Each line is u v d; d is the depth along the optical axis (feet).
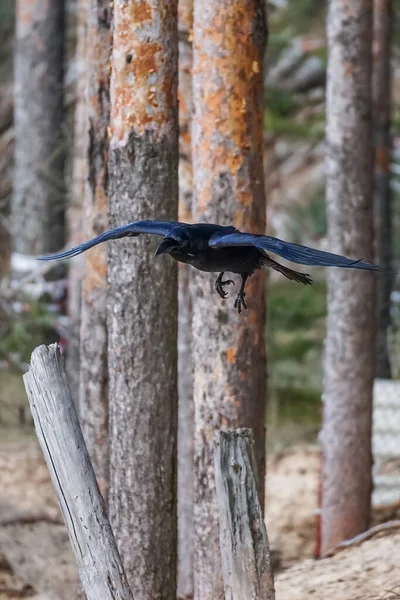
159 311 30.96
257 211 33.86
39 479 64.69
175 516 31.68
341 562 37.50
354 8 48.03
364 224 48.62
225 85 33.22
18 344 71.05
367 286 48.60
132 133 31.01
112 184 31.60
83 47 66.49
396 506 56.49
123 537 31.27
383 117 77.15
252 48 33.35
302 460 69.67
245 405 33.86
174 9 31.17
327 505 48.93
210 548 34.17
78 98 69.41
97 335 39.17
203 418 34.01
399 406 62.08
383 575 34.78
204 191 33.76
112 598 23.52
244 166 33.47
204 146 33.65
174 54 31.30
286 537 57.06
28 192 82.58
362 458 48.70
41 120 83.15
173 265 31.12
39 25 83.41
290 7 123.44
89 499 23.73
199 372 34.09
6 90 116.67
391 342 77.41
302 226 104.99
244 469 22.84
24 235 82.48
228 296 33.63
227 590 22.84
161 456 31.14
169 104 31.14
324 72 122.72
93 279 39.24
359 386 48.47
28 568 49.19
